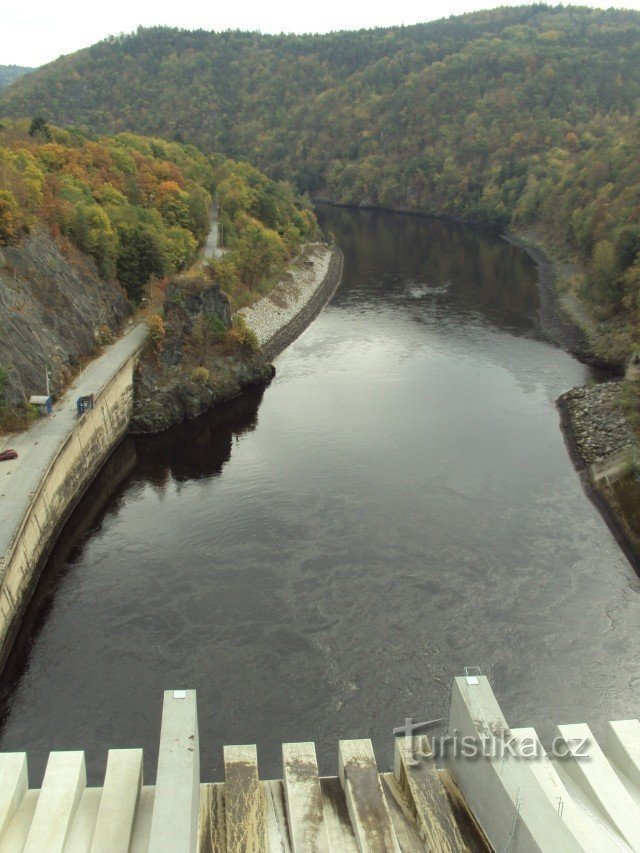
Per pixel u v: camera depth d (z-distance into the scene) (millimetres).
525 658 50156
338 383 106062
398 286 162625
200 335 99750
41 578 59750
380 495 72125
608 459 76062
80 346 88938
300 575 59375
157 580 59156
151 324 95562
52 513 65375
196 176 180750
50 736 44500
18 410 73812
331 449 83562
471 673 48688
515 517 68000
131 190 130875
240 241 138875
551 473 77000
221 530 66500
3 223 84875
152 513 70625
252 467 79938
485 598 56281
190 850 24109
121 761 30203
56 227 95938
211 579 59062
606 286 124375
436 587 57625
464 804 30312
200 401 95562
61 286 90062
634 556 61875
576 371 109438
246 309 126375
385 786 32281
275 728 44906
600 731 44375
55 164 121625
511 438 86000
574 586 57906
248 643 51719
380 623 53500
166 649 51375
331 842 27984
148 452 86250
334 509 69625
